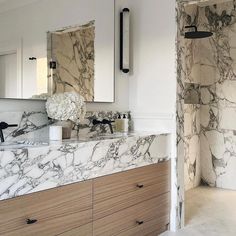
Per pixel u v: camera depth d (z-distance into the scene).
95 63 2.38
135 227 2.07
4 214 1.31
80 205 1.65
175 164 2.45
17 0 1.85
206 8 3.91
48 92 2.02
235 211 2.99
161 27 2.52
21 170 1.36
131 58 2.70
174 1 2.44
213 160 3.98
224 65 3.86
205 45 3.97
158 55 2.54
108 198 1.83
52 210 1.51
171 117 2.47
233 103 3.82
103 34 2.45
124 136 2.07
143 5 2.62
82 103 1.95
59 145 1.54
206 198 3.45
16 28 1.84
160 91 2.54
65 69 2.13
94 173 1.73
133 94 2.70
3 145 1.63
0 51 1.76
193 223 2.66
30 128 1.91
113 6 2.55
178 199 2.48
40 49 1.98
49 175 1.49
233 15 3.76
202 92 4.03
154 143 2.25
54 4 2.06
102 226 1.79
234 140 3.82
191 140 3.82
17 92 1.84
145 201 2.16
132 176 2.03
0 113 1.76
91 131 2.32
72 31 2.19
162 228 2.38
